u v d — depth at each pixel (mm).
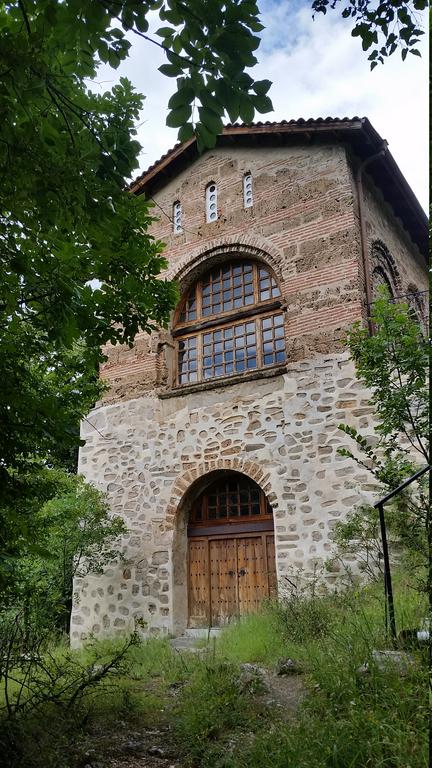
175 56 3006
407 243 12594
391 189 11250
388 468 6070
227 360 10695
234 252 10797
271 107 3117
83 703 4719
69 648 8703
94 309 4594
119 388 11508
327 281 9453
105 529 10008
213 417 10117
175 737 4168
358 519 7574
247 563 9672
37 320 4293
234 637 7055
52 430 4062
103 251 4383
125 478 10867
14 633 4660
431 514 4398
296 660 5438
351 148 10188
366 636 4844
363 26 4148
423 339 5980
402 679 3822
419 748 3062
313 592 7699
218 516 10188
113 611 10141
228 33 2980
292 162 10477
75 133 3557
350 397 8781
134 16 2945
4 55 2848
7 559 3961
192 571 10125
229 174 11266
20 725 3811
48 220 3584
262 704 4477
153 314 5094
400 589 6125
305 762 3162
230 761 3508
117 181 3781
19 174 3236
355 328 6785
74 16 2943
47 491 4332
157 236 11906
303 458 8961
